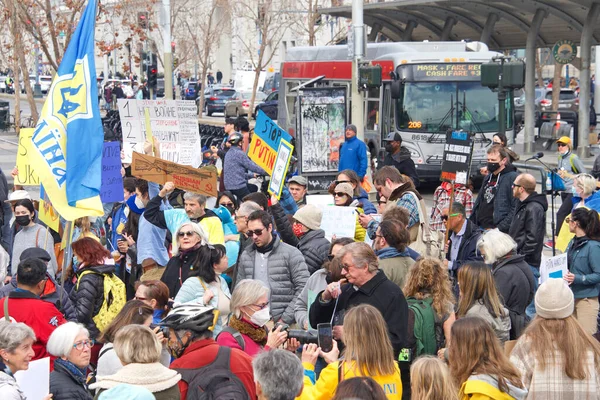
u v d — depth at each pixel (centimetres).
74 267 1118
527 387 695
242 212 1087
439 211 1454
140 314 776
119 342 644
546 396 684
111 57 7894
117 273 1297
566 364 682
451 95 2841
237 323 750
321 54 3328
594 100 4944
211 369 655
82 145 1025
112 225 1424
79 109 1026
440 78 2836
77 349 747
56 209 1020
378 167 2711
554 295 693
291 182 1395
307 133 2212
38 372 708
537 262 1201
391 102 2870
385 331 662
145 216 1158
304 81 3444
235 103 6412
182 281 995
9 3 3122
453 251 1170
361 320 658
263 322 752
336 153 2233
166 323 675
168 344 704
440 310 831
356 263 794
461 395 651
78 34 1031
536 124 4378
